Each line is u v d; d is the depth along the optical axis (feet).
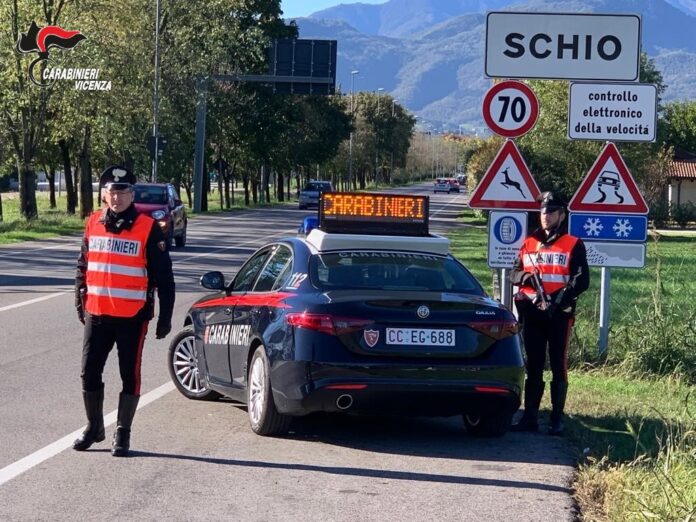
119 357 28.30
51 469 26.86
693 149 308.19
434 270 31.50
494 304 30.14
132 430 31.32
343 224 32.63
